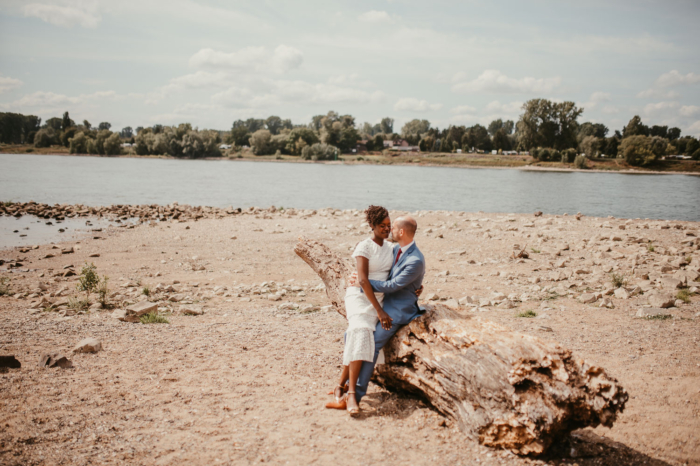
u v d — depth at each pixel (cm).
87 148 13462
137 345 631
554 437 359
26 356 576
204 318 797
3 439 369
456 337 404
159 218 2317
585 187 5359
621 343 628
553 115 10850
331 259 558
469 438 379
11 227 2038
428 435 390
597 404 343
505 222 1962
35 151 14600
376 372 490
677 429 405
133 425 402
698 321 713
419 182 6056
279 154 13225
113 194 3875
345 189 4828
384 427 407
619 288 906
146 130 16312
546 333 677
